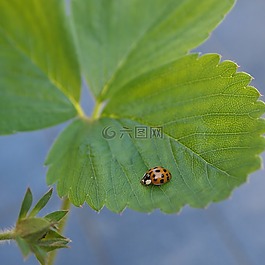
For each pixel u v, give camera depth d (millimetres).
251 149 197
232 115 205
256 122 202
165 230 507
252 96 206
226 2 233
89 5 238
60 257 496
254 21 628
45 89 224
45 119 221
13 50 224
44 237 188
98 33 237
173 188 198
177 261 491
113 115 222
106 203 204
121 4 239
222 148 200
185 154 204
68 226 510
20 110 219
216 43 612
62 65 229
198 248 497
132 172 207
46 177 211
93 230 511
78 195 206
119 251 499
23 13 226
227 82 209
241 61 595
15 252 474
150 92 219
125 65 234
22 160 548
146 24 237
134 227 512
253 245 497
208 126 206
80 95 229
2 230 189
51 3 230
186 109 211
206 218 513
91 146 215
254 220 511
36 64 226
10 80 221
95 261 498
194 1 235
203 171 198
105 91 231
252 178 533
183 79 216
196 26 233
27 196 188
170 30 235
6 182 533
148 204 199
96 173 209
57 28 231
